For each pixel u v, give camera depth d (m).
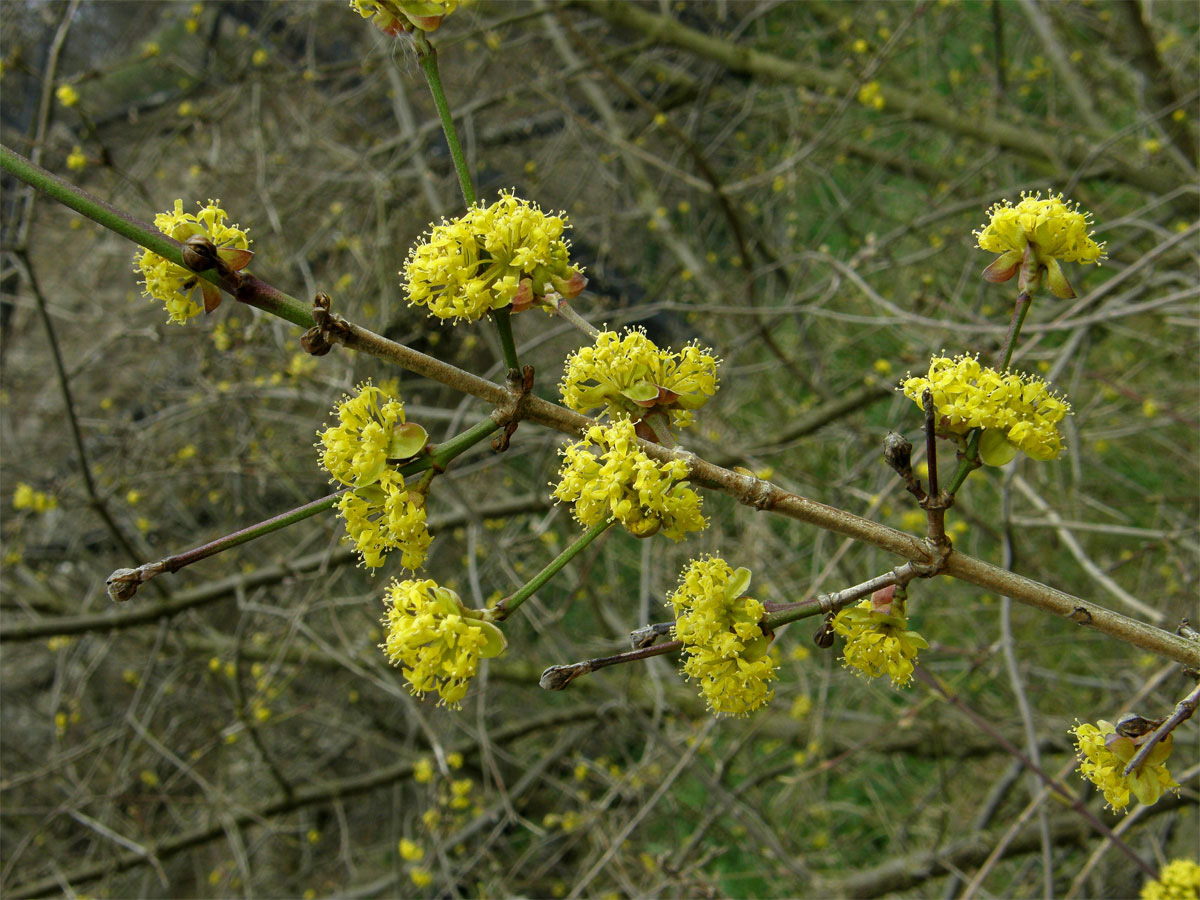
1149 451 6.66
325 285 6.43
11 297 5.84
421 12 1.47
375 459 1.36
